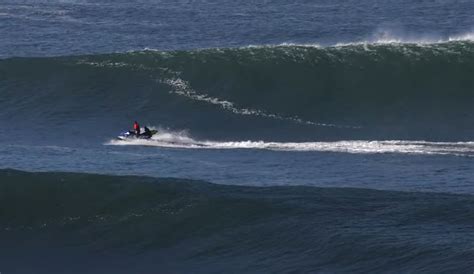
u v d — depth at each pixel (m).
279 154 165.38
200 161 159.75
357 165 155.75
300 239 114.06
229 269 110.38
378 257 107.44
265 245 114.50
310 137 181.00
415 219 117.06
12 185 129.25
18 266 115.06
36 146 174.12
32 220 124.44
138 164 156.75
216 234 117.88
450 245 108.00
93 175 130.25
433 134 179.62
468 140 174.75
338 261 108.56
